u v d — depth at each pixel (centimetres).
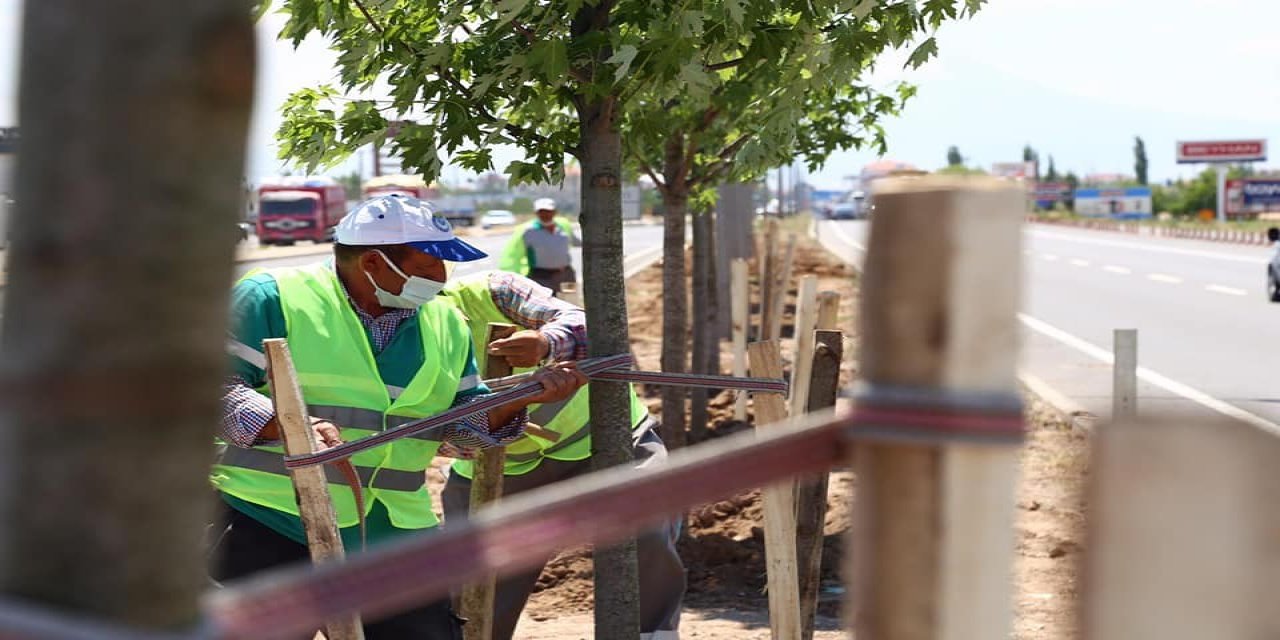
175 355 94
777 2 405
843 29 427
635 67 393
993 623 124
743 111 629
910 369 122
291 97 426
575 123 437
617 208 407
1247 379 1424
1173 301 2533
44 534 95
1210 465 111
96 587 96
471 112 417
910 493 123
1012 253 122
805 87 442
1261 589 110
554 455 518
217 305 95
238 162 94
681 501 122
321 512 344
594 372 403
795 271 2952
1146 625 113
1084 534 116
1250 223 8719
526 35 398
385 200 399
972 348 121
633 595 417
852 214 9338
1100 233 7706
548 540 115
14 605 96
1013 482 123
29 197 92
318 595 105
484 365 449
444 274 399
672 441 913
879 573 125
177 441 95
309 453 343
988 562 123
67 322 92
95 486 94
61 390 92
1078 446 953
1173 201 11475
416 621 394
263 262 4466
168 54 90
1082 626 116
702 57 413
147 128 90
